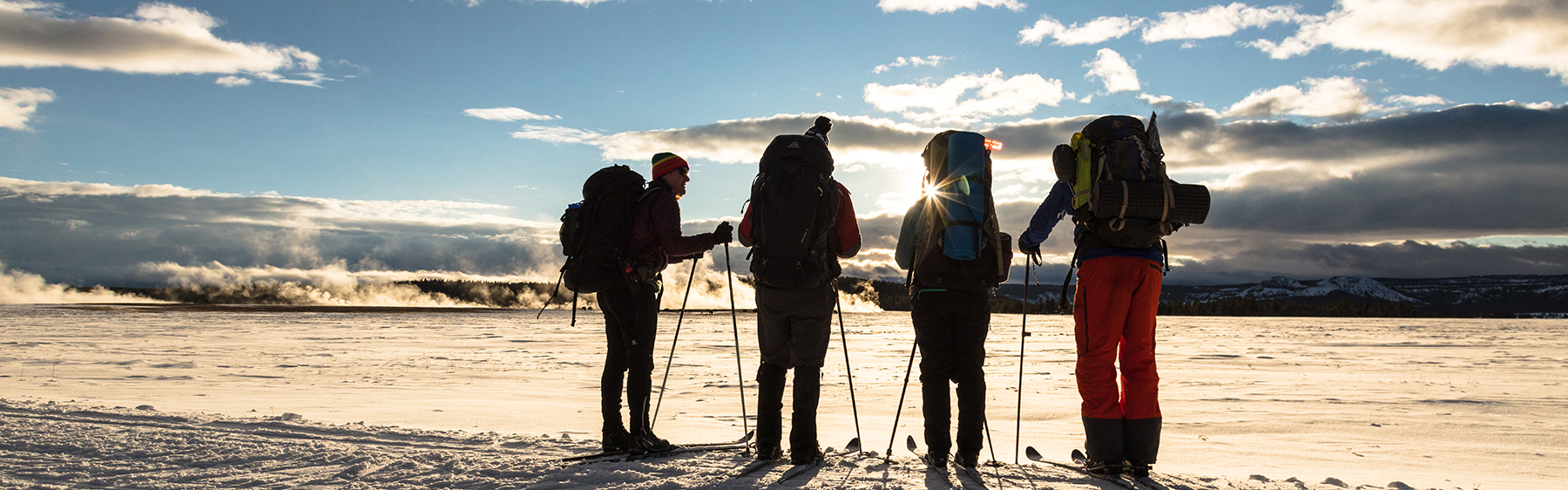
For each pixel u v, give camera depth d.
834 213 3.66
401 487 3.22
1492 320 102.25
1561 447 7.35
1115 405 3.48
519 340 28.36
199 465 3.71
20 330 29.14
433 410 9.07
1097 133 3.59
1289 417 9.45
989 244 3.57
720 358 19.67
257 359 17.64
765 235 3.63
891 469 3.56
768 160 3.75
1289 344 32.16
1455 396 11.95
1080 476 3.45
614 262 3.90
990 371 16.50
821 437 7.43
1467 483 5.61
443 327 40.53
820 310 3.64
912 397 11.38
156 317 46.88
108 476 3.46
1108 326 3.48
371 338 28.50
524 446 4.43
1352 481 5.50
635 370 3.93
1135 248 3.49
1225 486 3.47
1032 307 98.88
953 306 3.61
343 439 4.70
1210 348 28.50
